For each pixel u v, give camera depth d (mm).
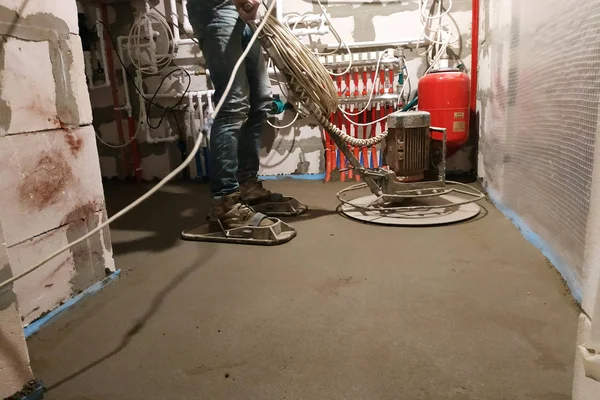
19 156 1134
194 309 1235
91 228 1382
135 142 3150
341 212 2117
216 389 899
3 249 841
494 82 2129
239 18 1633
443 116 2408
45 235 1216
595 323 588
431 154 2133
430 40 2639
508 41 1876
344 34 2748
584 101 1147
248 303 1252
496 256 1493
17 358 876
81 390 918
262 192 2158
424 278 1352
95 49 3064
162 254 1675
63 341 1108
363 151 2848
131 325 1169
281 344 1045
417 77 2756
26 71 1145
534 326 1064
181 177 3189
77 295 1331
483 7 2410
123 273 1513
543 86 1466
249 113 2014
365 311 1175
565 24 1273
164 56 2932
